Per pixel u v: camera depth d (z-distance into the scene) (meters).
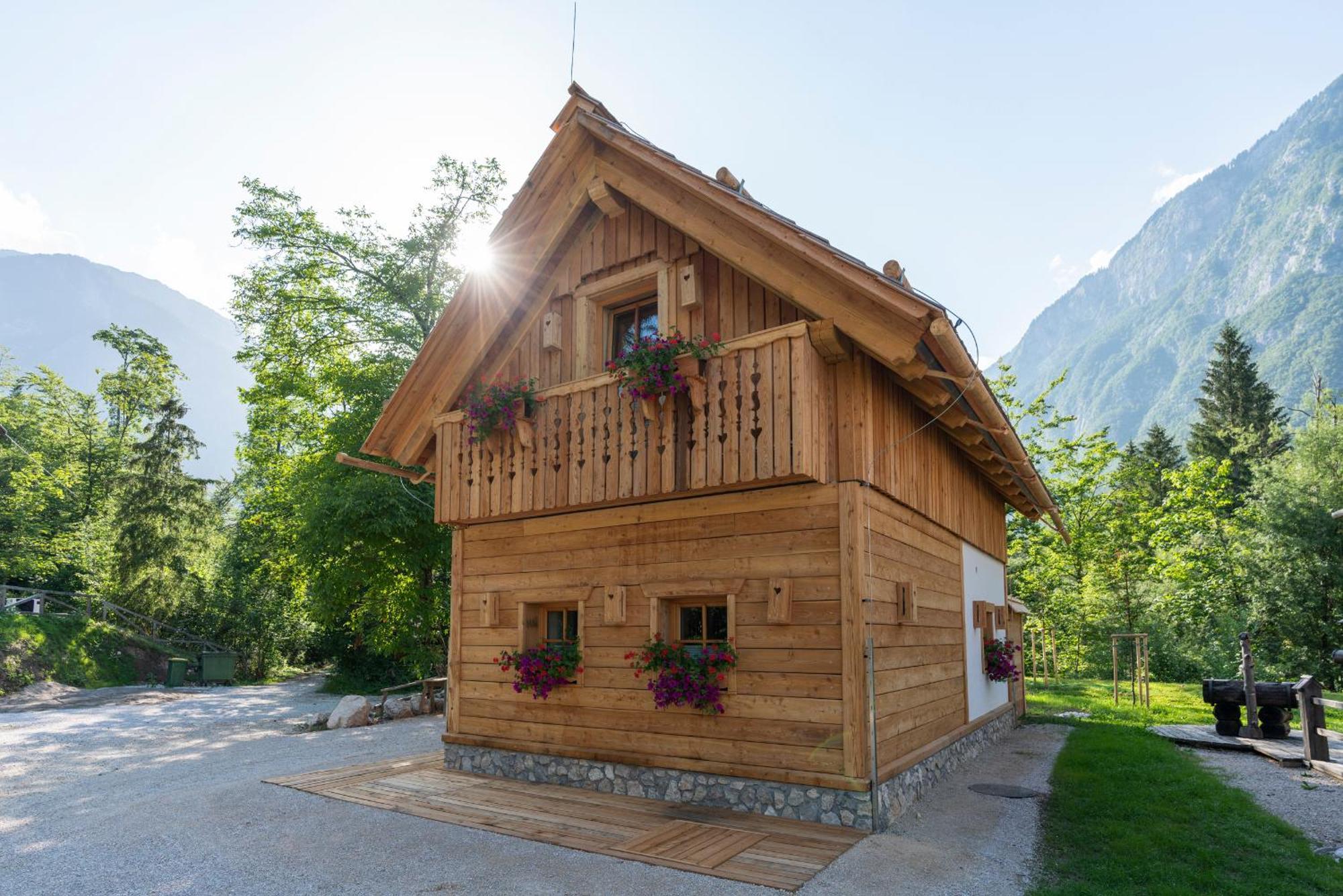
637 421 7.65
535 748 8.27
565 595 8.34
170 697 19.42
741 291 7.68
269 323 20.97
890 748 6.98
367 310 21.33
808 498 6.93
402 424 9.92
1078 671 25.77
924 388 7.29
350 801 7.36
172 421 30.05
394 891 5.13
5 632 20.67
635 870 5.44
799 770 6.59
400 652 21.23
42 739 12.42
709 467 7.01
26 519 26.94
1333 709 14.62
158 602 27.78
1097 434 25.44
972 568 11.19
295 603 27.81
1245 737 10.49
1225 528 25.75
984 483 12.34
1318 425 25.36
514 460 8.60
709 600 7.55
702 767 7.09
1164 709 15.32
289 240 20.66
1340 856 5.67
